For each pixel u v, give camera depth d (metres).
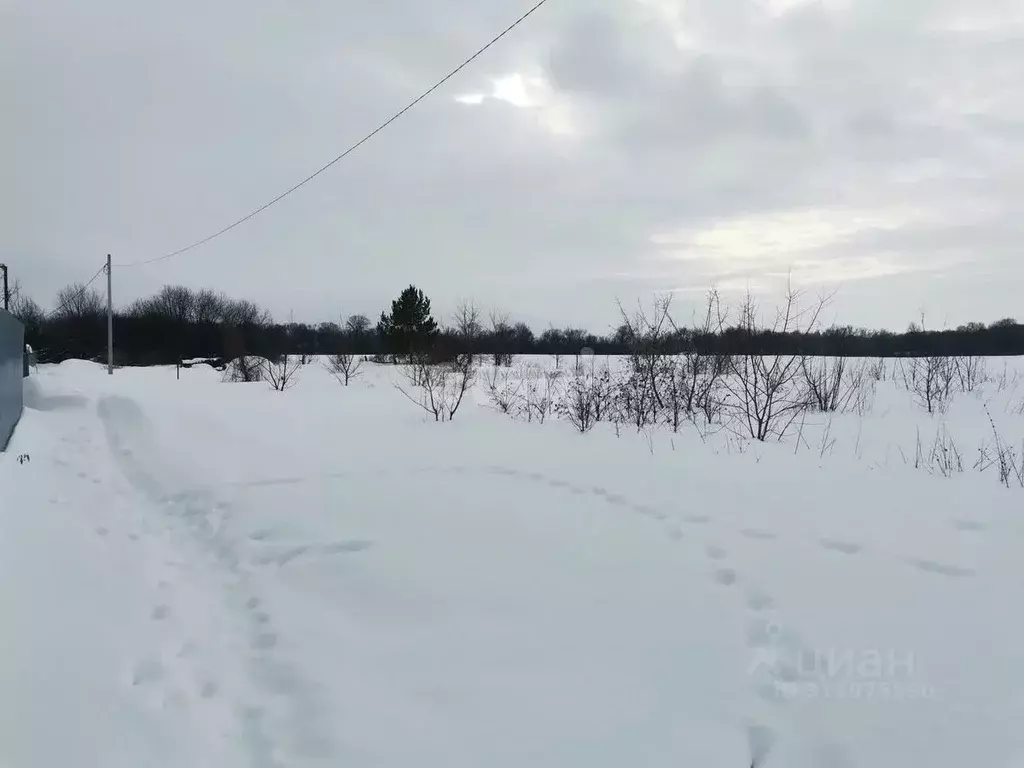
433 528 5.20
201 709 3.18
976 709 2.74
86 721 3.02
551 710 2.93
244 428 10.24
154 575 4.84
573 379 15.40
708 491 5.81
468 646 3.51
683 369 11.33
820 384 12.33
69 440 10.65
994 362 20.77
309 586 4.39
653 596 3.89
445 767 2.63
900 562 4.12
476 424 10.89
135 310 60.91
